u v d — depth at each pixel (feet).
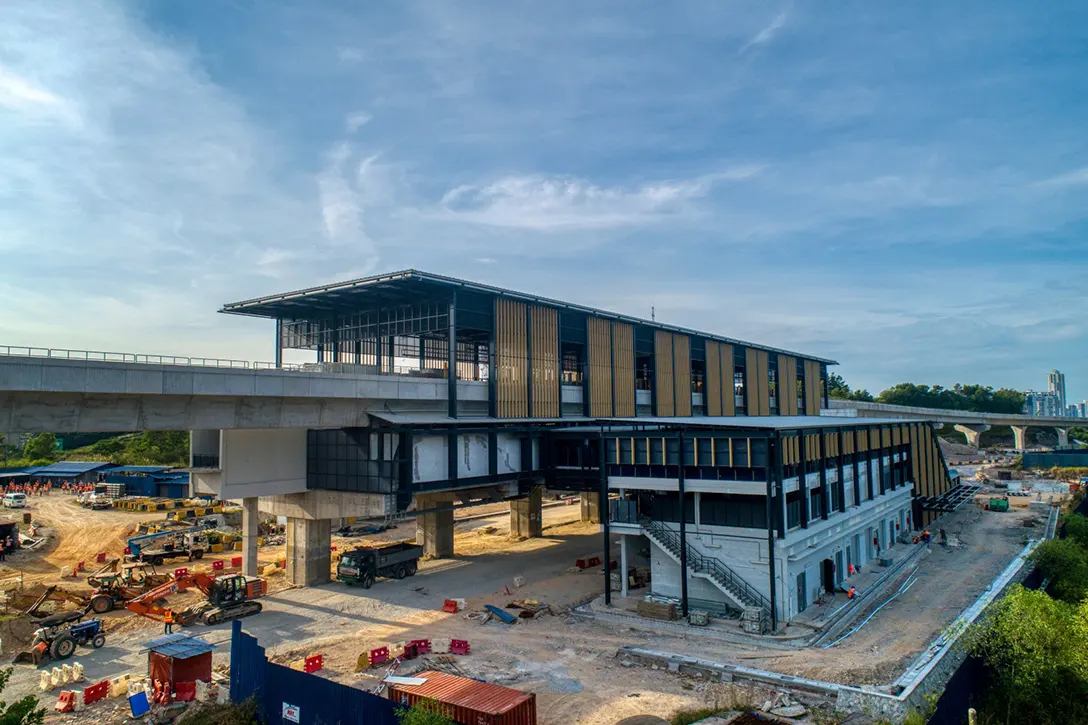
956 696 92.99
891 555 183.21
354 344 197.06
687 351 252.83
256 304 189.88
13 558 200.95
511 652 114.73
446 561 195.21
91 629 117.60
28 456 436.76
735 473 129.49
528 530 236.43
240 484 150.10
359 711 77.87
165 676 94.48
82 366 107.04
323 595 154.92
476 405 175.52
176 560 197.57
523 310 184.03
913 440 227.20
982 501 295.69
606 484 144.56
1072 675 94.84
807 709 89.45
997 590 145.89
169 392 117.39
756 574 127.95
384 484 148.66
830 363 381.60
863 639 118.32
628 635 123.03
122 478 341.62
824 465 150.61
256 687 87.35
